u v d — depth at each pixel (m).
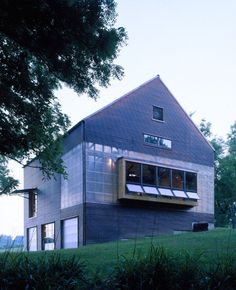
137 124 24.95
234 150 39.53
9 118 12.82
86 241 21.47
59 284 5.02
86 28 10.09
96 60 11.12
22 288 4.83
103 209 22.41
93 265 7.84
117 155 23.53
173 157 26.27
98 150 22.89
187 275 4.88
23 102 12.64
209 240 12.00
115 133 23.78
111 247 12.54
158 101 26.56
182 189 25.86
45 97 12.93
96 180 22.47
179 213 25.97
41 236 26.86
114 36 10.47
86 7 9.95
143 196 23.44
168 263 5.02
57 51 10.63
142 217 23.92
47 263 5.69
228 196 38.88
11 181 24.02
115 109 24.20
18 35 10.00
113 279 5.16
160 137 25.91
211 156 28.86
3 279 4.85
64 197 24.14
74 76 11.59
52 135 13.77
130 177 23.33
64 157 24.34
